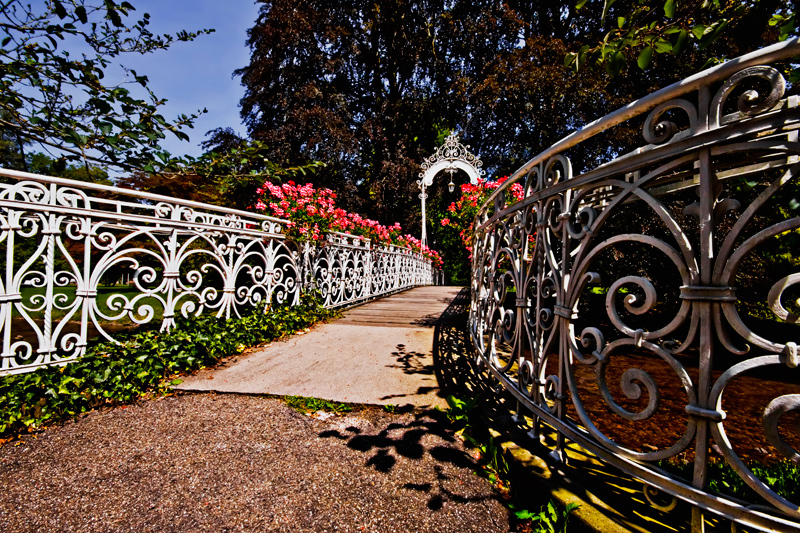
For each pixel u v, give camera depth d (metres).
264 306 4.14
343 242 6.01
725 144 0.94
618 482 1.38
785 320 0.83
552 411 1.52
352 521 1.33
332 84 16.62
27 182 2.29
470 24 15.30
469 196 7.93
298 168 3.66
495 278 2.42
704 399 0.95
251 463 1.66
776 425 0.82
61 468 1.60
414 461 1.69
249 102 15.13
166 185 7.27
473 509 1.40
